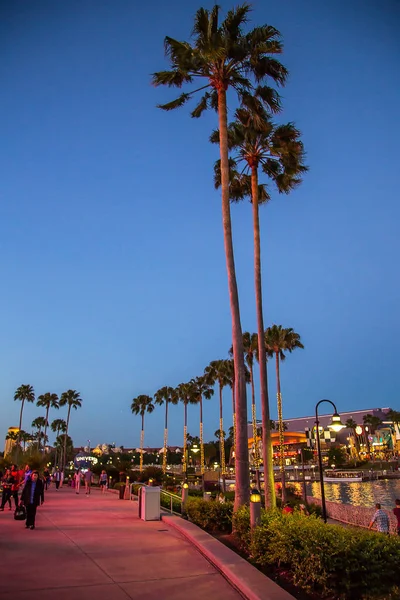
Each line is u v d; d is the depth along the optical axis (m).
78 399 115.56
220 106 15.84
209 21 15.38
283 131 19.56
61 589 6.91
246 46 15.70
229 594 6.95
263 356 17.91
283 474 42.88
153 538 11.25
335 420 20.31
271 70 16.14
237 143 20.14
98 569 8.12
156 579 7.63
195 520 13.49
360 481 97.19
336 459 138.25
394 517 20.30
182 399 92.81
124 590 6.99
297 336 53.91
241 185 21.48
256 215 19.45
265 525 9.06
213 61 15.69
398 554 6.86
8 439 126.81
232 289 13.91
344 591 6.65
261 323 18.17
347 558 6.70
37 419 142.50
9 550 9.50
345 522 24.78
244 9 15.43
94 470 49.44
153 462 173.12
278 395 49.72
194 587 7.25
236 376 13.24
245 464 12.63
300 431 197.38
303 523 8.62
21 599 6.38
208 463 136.88
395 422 164.62
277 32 16.06
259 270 18.78
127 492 25.05
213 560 8.71
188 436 153.25
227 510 12.49
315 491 72.75
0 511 16.98
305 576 7.20
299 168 20.42
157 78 16.59
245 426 12.91
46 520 14.62
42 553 9.30
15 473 17.73
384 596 6.42
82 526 13.24
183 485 16.67
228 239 14.35
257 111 17.23
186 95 17.03
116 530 12.50
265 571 8.20
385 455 155.62
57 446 142.62
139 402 101.62
